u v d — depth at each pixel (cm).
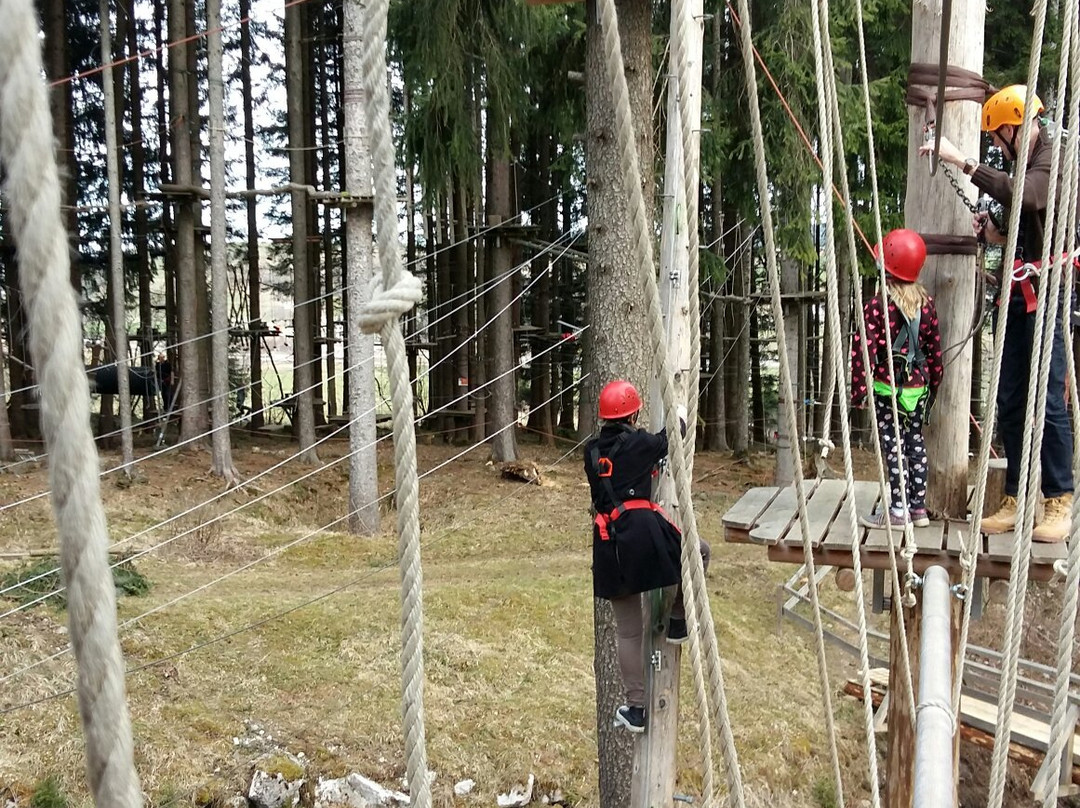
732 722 752
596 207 549
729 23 1249
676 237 374
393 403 111
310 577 930
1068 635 148
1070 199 222
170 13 1340
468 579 932
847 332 1480
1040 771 633
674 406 130
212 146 1197
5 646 636
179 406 1619
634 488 372
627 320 545
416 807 114
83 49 1736
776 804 681
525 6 1060
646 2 533
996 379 223
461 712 674
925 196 356
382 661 710
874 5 1120
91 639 66
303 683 673
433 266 1964
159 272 2286
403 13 1061
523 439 1844
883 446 349
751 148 1166
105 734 68
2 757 534
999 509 358
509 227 1415
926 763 133
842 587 397
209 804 547
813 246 1158
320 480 1327
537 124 1298
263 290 2380
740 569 1072
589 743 661
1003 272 215
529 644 785
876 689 770
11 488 1052
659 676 400
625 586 371
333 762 592
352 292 1113
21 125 60
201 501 1129
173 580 861
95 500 66
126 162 1827
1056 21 1309
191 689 644
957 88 345
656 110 852
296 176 1439
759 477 1496
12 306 1481
